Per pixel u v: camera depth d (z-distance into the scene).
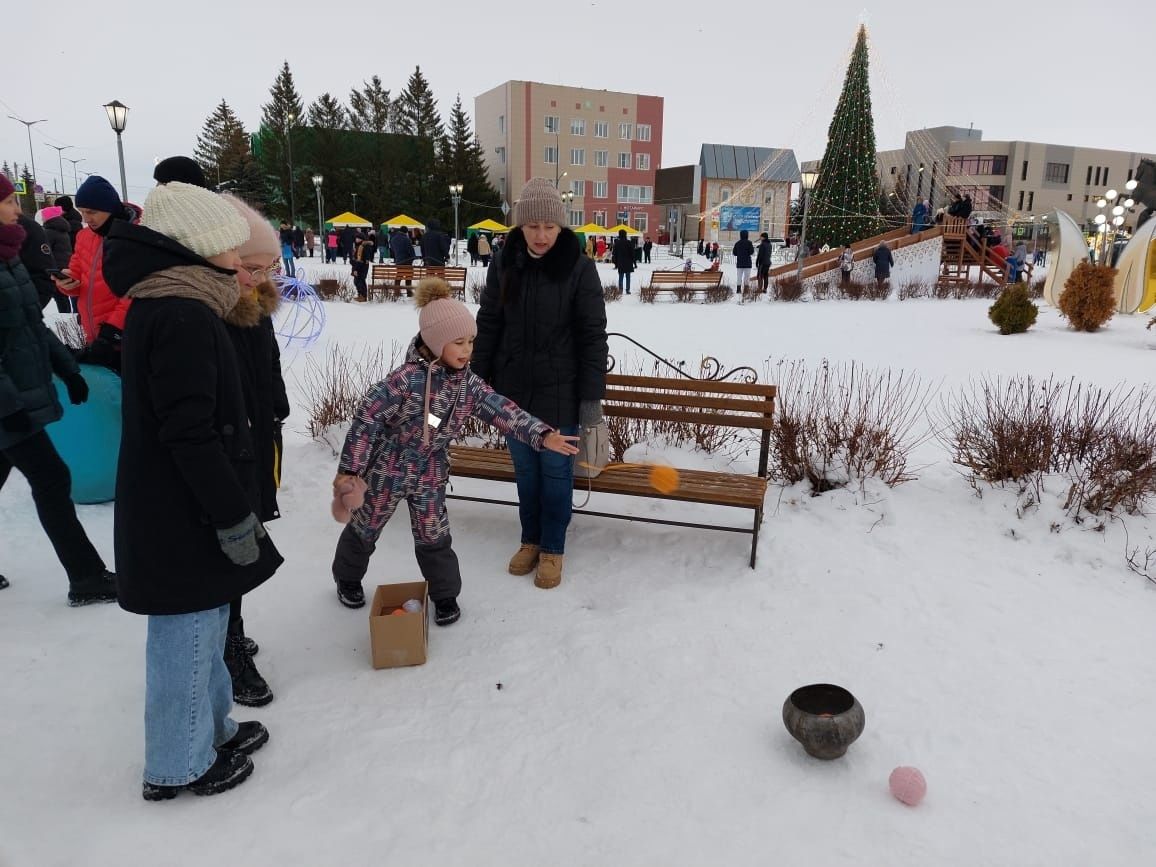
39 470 2.94
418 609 2.85
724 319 13.92
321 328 10.22
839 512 4.09
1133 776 2.29
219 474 1.86
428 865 1.92
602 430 3.39
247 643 2.77
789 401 6.16
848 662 2.88
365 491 2.90
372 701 2.60
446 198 55.78
